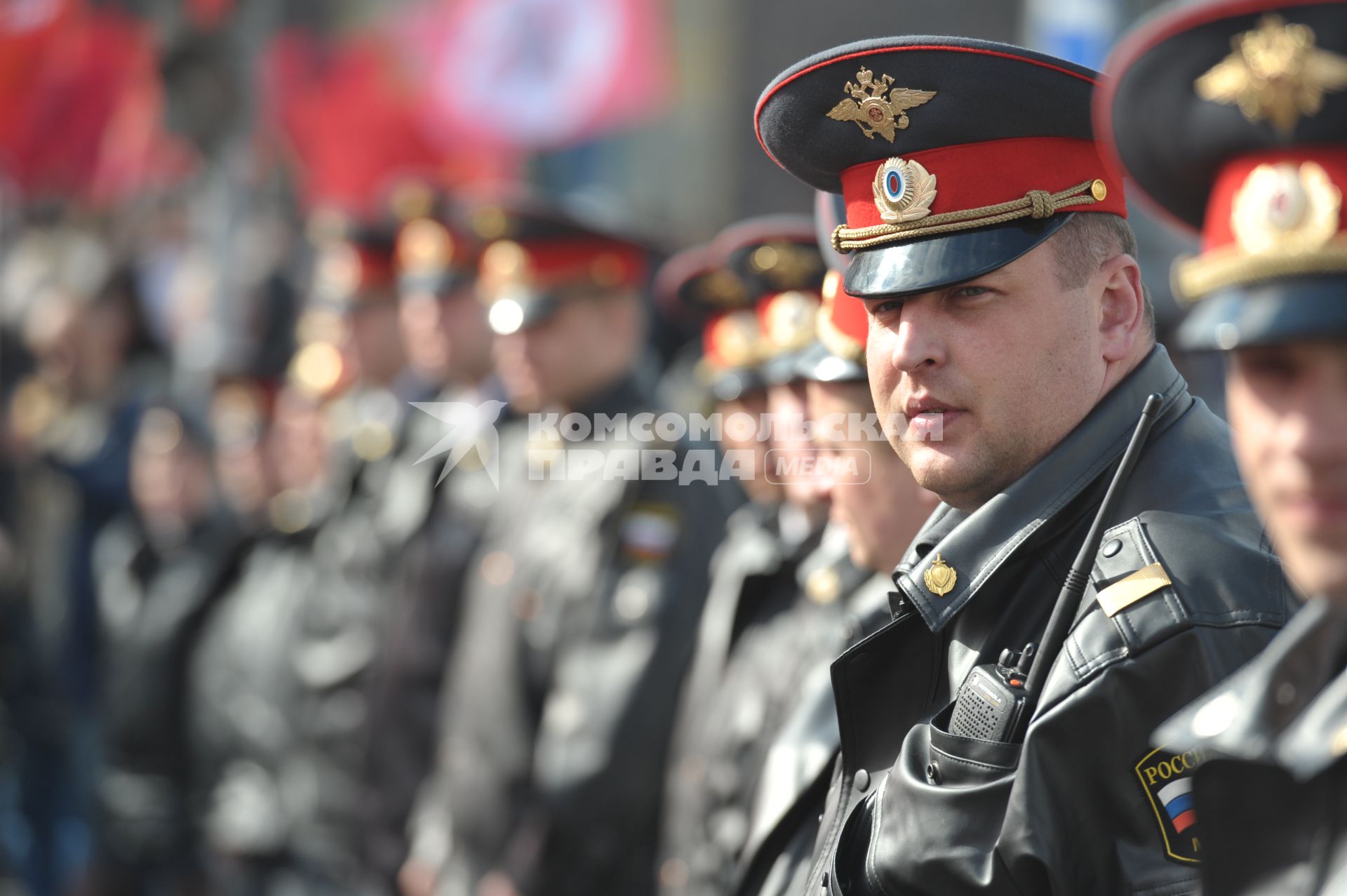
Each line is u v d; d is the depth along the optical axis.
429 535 17.06
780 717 10.57
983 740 6.21
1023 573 6.70
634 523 13.88
